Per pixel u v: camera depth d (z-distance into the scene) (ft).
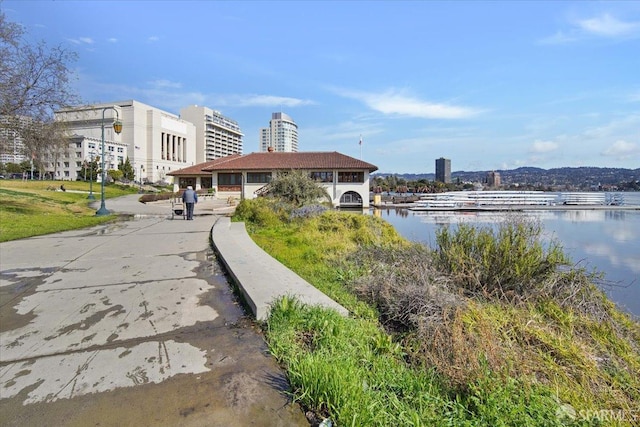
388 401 7.37
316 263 22.24
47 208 58.75
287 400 7.62
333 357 8.66
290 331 10.61
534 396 7.60
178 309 13.28
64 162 275.80
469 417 7.07
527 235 17.51
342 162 112.27
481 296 16.15
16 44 47.75
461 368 8.35
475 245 18.33
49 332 11.11
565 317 14.19
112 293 15.21
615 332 13.53
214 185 114.42
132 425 6.79
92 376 8.52
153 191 195.52
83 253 24.13
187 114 385.70
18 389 7.95
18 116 49.03
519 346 10.99
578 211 86.07
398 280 16.14
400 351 9.99
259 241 30.40
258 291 13.92
